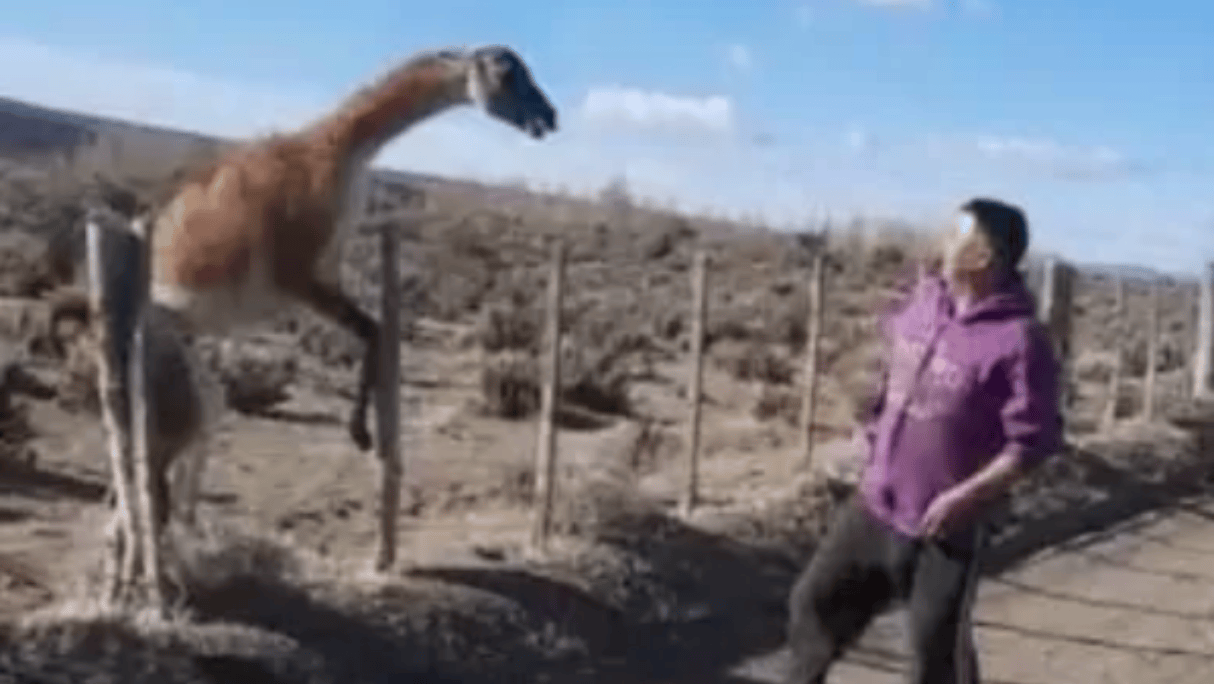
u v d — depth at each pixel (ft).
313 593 28.19
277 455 43.78
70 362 47.52
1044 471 51.78
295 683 24.53
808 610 20.26
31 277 61.93
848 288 135.64
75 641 23.79
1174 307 165.07
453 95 28.99
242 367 53.26
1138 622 36.06
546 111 29.48
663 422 60.39
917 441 19.19
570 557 33.42
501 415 56.80
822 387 73.36
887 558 19.53
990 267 18.94
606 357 64.18
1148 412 70.74
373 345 29.32
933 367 19.07
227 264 26.73
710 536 37.81
